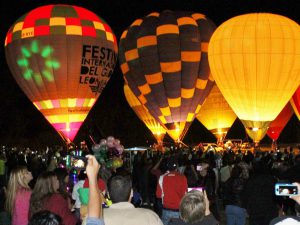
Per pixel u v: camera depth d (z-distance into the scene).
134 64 25.98
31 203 5.21
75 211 7.54
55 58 21.03
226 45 22.44
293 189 3.60
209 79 26.20
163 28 25.41
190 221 4.06
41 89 21.69
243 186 7.53
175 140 26.70
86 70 21.59
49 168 10.97
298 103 29.89
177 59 25.11
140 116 33.62
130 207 4.18
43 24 21.27
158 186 8.06
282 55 22.05
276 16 22.95
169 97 25.77
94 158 3.39
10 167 14.67
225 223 10.37
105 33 22.19
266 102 22.72
